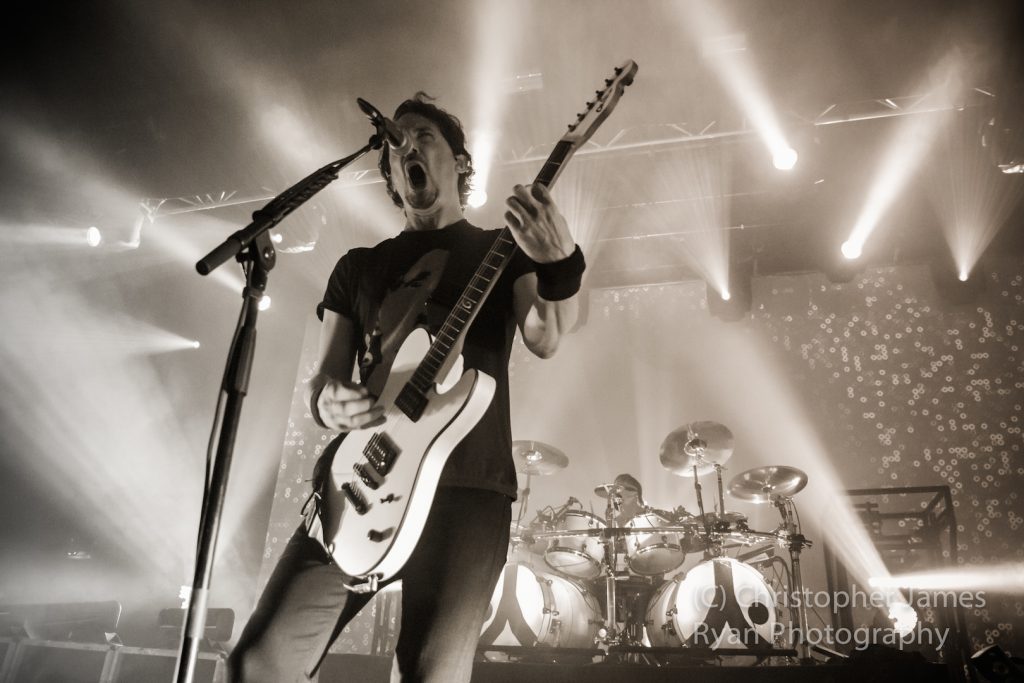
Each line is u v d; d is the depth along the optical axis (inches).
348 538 65.2
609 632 207.3
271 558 307.6
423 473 63.5
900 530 270.2
